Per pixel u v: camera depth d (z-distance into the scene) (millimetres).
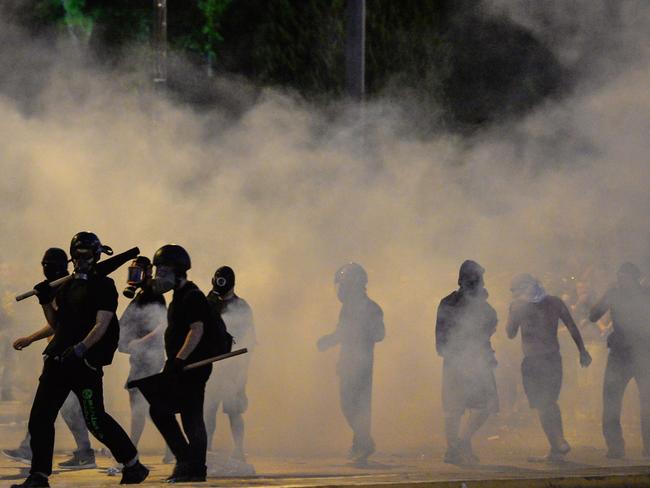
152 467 25125
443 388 26578
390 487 19812
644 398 27578
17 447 27984
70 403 25062
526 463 26438
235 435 25125
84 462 25203
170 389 21469
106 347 20562
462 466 25891
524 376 26875
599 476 21250
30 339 21891
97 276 20641
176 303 21578
